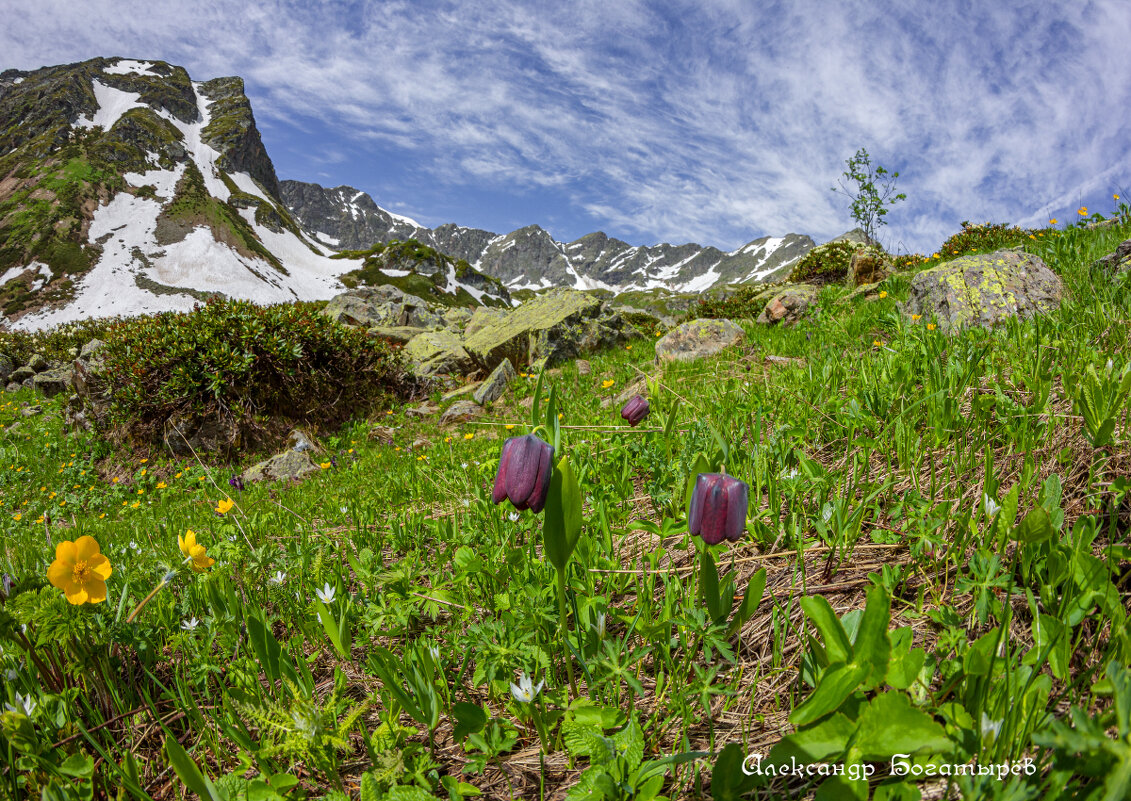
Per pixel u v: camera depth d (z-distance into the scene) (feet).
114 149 482.28
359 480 21.39
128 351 31.94
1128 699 3.22
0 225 374.02
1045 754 3.90
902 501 7.77
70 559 6.13
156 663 7.71
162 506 23.75
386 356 38.68
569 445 13.88
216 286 366.43
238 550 10.31
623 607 7.30
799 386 14.02
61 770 5.00
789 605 6.08
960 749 3.95
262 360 32.30
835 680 4.00
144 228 410.52
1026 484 7.07
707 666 6.05
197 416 30.76
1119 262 16.61
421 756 5.26
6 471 32.81
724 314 47.98
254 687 6.57
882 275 40.91
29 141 492.54
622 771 4.53
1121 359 9.08
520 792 5.19
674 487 9.43
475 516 11.08
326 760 5.13
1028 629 5.42
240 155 599.16
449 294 419.54
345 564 10.92
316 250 505.66
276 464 27.66
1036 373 9.05
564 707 5.48
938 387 10.18
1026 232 41.88
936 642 5.53
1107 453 7.15
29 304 310.65
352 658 7.77
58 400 44.91
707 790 4.64
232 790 4.92
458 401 35.99
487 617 7.82
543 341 41.19
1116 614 4.65
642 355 36.17
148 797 4.97
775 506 8.14
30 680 6.24
